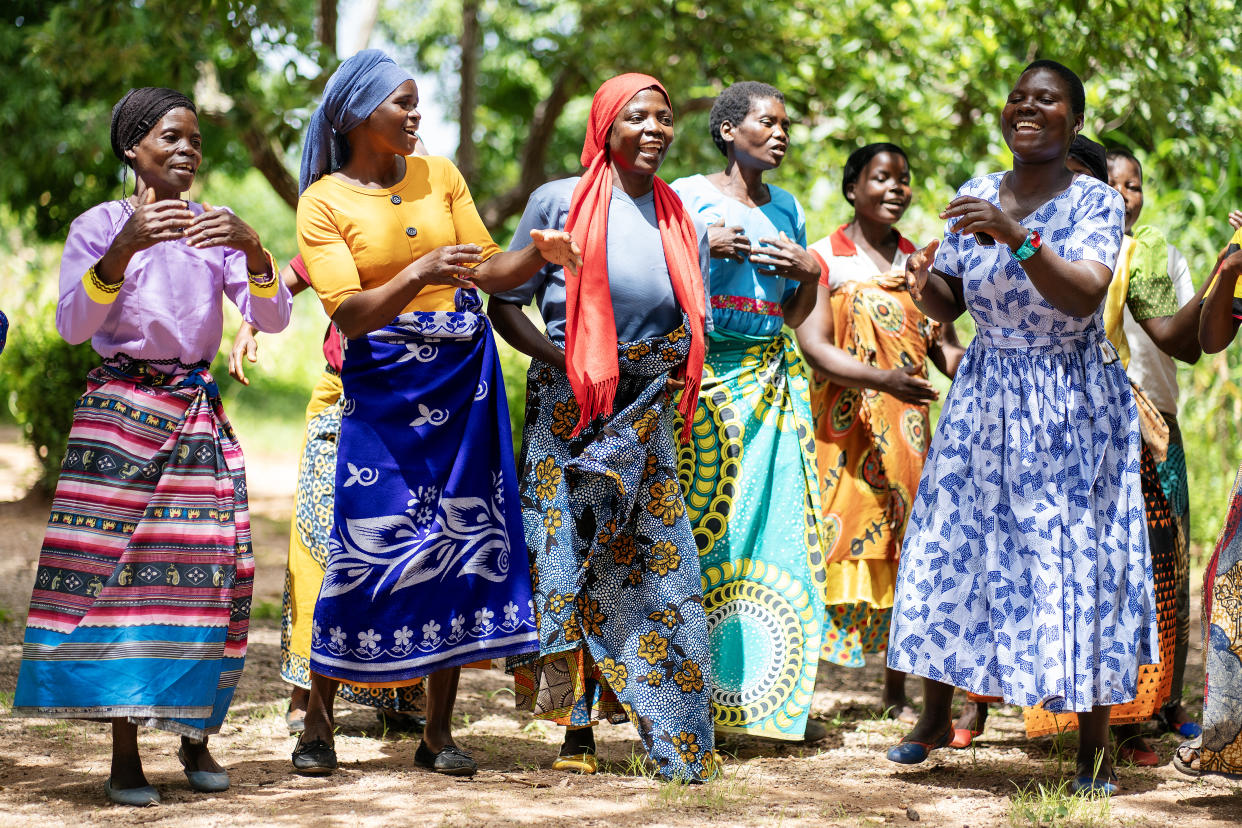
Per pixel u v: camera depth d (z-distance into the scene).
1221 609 4.31
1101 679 4.39
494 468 4.66
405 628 4.48
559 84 14.72
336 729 5.44
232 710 5.66
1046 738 5.43
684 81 12.53
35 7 12.66
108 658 4.07
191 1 10.59
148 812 4.03
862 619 6.03
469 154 16.08
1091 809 4.23
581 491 4.75
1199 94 8.39
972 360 4.67
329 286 4.50
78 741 4.94
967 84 9.42
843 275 6.04
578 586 4.68
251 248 4.16
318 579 4.93
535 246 4.39
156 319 4.20
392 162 4.70
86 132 12.24
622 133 4.72
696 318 4.75
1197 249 8.02
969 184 4.78
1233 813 4.23
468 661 4.54
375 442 4.52
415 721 5.48
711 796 4.36
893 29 9.94
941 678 4.54
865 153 6.07
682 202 5.29
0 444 18.11
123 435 4.18
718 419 5.17
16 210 14.04
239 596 4.38
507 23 20.36
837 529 5.93
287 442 18.75
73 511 4.14
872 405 5.86
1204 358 8.54
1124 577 4.47
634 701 4.68
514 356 16.58
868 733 5.61
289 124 10.95
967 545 4.55
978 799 4.41
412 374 4.57
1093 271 4.30
